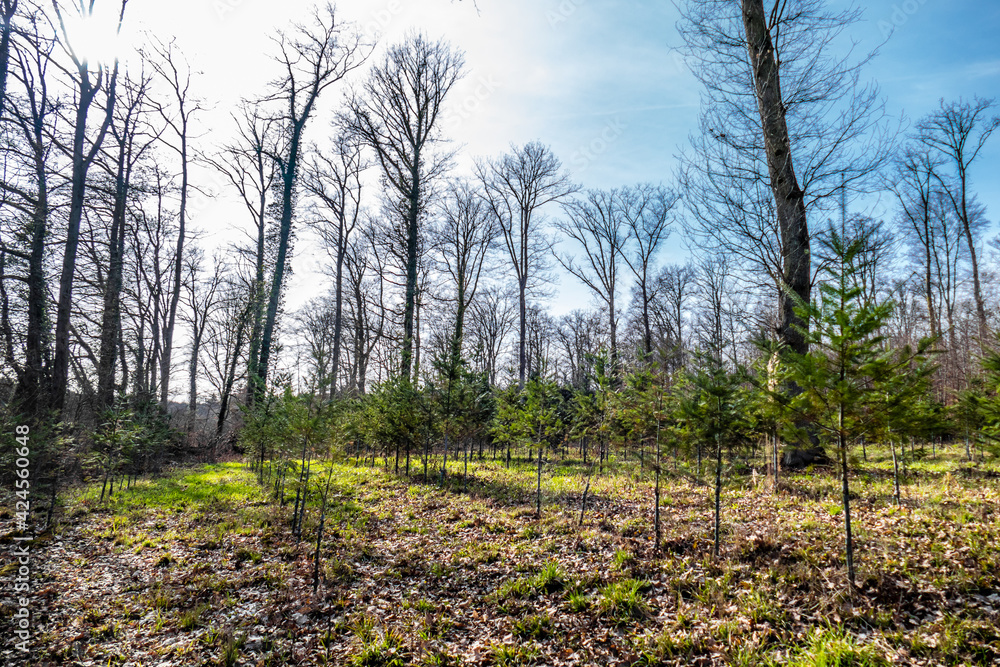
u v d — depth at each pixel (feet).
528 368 100.83
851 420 15.71
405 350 66.39
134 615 18.38
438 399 44.21
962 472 34.17
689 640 14.30
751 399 20.66
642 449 25.81
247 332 90.89
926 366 15.10
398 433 46.14
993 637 12.16
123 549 25.72
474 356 48.55
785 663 12.51
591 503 33.01
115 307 58.54
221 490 42.34
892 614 13.73
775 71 36.40
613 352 34.55
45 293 44.88
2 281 44.68
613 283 98.89
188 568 22.88
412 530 28.12
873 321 15.06
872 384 15.53
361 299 104.99
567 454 69.62
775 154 36.91
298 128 78.38
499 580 20.44
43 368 44.55
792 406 17.07
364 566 22.91
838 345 15.66
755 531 22.02
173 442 64.13
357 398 57.77
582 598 17.62
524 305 100.12
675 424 24.36
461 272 91.91
